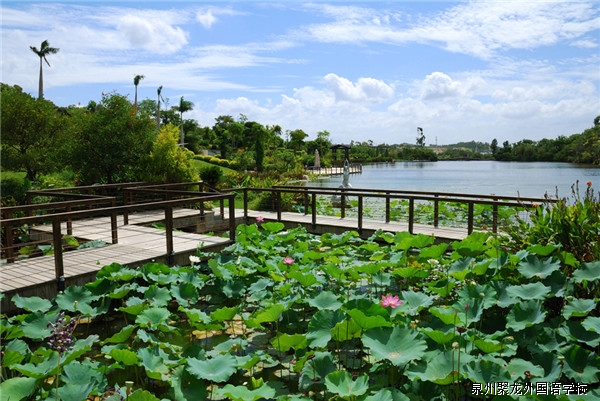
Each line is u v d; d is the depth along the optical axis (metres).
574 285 3.42
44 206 6.36
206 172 15.81
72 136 11.56
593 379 2.49
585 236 3.80
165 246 6.21
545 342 2.85
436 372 2.46
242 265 4.91
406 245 4.92
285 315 3.71
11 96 11.84
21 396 2.29
